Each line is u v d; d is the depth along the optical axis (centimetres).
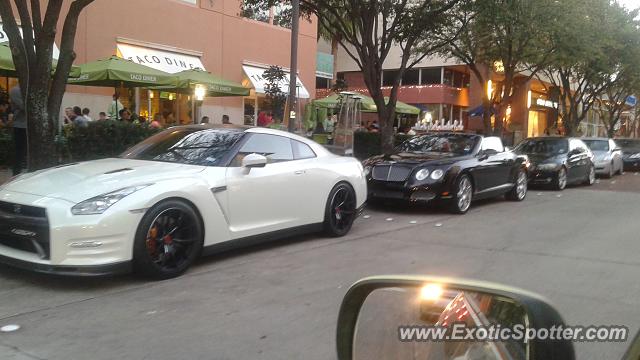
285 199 696
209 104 2102
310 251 703
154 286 539
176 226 568
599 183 1861
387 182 1015
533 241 792
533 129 4031
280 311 477
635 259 683
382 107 1484
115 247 512
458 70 3616
